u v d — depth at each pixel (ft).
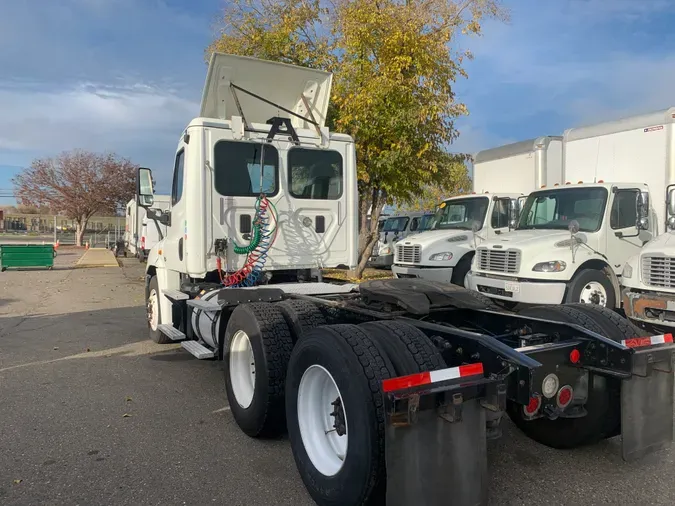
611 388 12.46
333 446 11.45
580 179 35.19
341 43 45.16
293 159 20.51
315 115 21.76
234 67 19.98
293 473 12.72
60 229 229.66
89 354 24.23
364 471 9.70
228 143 19.34
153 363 22.62
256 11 53.11
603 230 30.12
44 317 34.24
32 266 69.21
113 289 49.37
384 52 42.27
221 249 19.07
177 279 23.58
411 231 59.98
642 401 11.62
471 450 9.41
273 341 13.94
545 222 33.83
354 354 10.29
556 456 13.55
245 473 12.67
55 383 19.71
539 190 34.88
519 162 39.86
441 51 43.37
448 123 45.32
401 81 41.42
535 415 11.50
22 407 17.08
